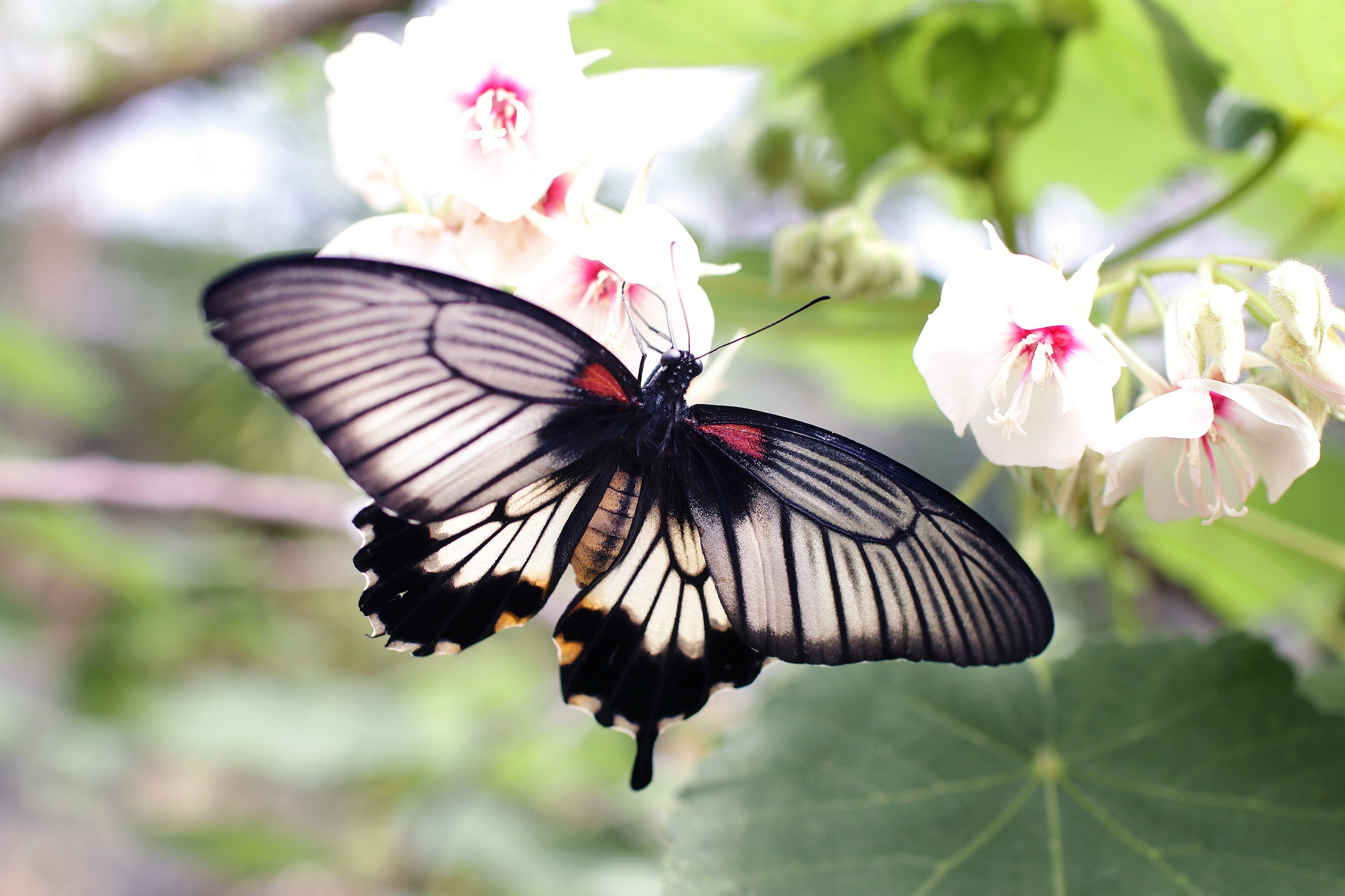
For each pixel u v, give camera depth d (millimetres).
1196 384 406
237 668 1385
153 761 1420
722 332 542
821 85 530
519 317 404
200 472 641
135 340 1857
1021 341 413
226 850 915
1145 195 583
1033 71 501
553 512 433
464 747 901
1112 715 460
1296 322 405
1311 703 456
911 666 468
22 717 1038
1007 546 402
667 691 438
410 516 399
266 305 384
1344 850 437
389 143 423
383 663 1530
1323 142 487
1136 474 421
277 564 1085
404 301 393
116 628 1032
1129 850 442
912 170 503
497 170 422
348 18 635
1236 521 515
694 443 433
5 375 1074
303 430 1446
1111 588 566
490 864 842
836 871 442
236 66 690
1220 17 451
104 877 1619
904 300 521
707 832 449
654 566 440
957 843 445
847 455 417
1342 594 566
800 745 459
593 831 874
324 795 1312
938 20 496
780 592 425
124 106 712
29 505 650
